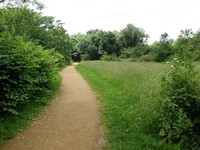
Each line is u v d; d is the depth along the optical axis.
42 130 6.66
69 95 11.64
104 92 11.81
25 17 24.92
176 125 5.69
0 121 6.81
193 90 6.04
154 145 5.47
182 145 5.43
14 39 9.41
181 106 5.98
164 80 6.37
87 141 5.95
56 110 8.75
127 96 10.03
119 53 65.75
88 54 64.31
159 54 35.47
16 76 8.12
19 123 6.95
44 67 11.59
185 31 6.66
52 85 13.33
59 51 36.22
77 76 20.42
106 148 5.52
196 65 6.47
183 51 6.62
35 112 8.16
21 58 8.26
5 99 7.56
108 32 66.94
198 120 5.82
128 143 5.68
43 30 29.72
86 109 8.91
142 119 6.74
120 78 13.87
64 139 6.06
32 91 9.63
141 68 15.10
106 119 7.56
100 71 19.89
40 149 5.48
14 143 5.77
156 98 6.51
